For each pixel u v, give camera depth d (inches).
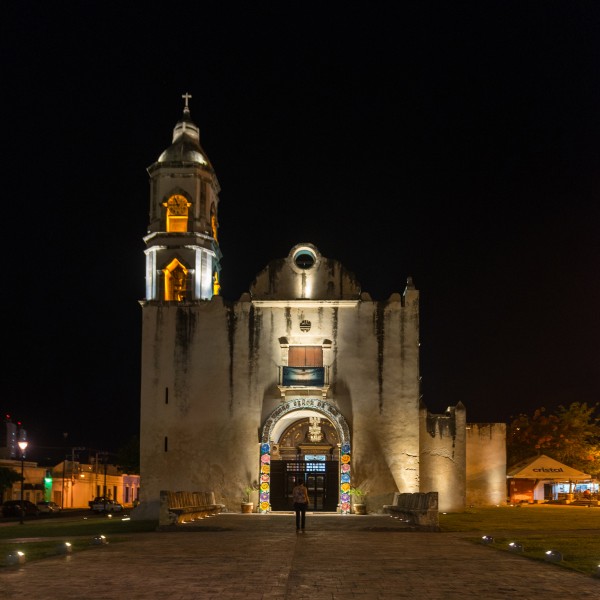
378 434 1627.7
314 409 1627.7
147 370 1669.5
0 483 2687.0
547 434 2684.5
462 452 1707.7
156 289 1739.7
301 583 526.6
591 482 2401.6
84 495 3673.7
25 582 530.3
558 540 885.8
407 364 1653.5
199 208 1786.4
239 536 967.0
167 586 511.5
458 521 1288.1
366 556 705.0
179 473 1626.5
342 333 1670.8
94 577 554.9
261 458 1614.2
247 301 1686.8
